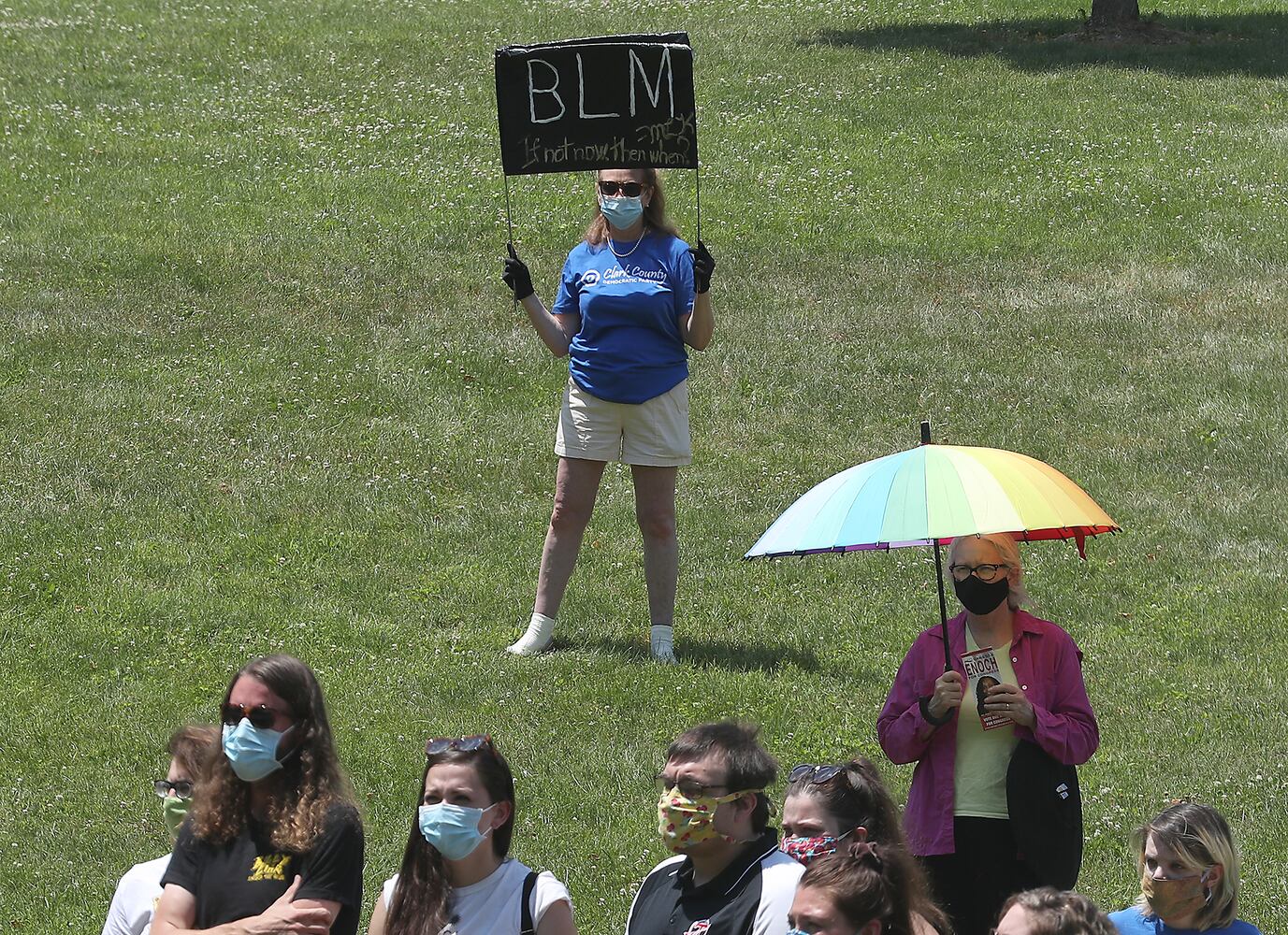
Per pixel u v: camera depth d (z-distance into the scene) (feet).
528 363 206.59
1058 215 263.70
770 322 222.69
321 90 323.57
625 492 171.83
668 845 63.21
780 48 364.99
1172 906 69.36
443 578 148.97
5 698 123.03
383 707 121.60
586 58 118.52
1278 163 285.84
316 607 140.97
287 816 62.23
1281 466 178.70
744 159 287.89
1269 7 410.72
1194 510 168.04
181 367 198.70
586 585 147.64
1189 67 349.00
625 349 129.08
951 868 73.97
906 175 281.54
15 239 233.35
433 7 397.60
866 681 128.16
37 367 194.59
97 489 164.76
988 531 70.23
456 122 304.91
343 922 62.23
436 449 180.75
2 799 108.47
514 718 120.37
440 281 230.89
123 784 110.63
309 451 178.09
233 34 361.92
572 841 102.47
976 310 228.43
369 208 257.14
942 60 354.74
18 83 313.12
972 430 190.80
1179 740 118.21
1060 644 75.20
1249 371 205.16
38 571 145.07
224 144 285.84
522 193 267.18
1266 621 140.56
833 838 64.39
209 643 133.90
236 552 152.46
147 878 68.85
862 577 151.23
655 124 119.03
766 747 115.44
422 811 62.95
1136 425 191.42
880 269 242.17
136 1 391.86
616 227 128.88
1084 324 222.48
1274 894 95.20
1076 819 73.51
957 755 74.23
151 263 228.22
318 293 224.12
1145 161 287.69
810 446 187.01
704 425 192.34
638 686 125.39
